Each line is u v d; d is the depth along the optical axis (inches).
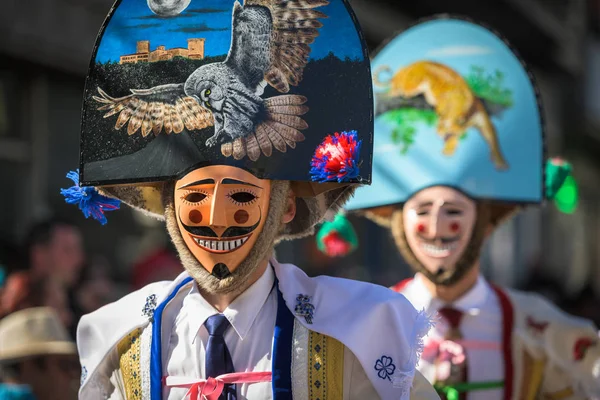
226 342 206.4
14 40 520.7
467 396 314.8
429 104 332.2
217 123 203.3
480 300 324.2
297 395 200.2
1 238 509.4
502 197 324.8
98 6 594.9
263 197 204.5
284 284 211.2
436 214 316.5
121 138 207.8
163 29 208.4
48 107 577.0
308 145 204.5
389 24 853.8
